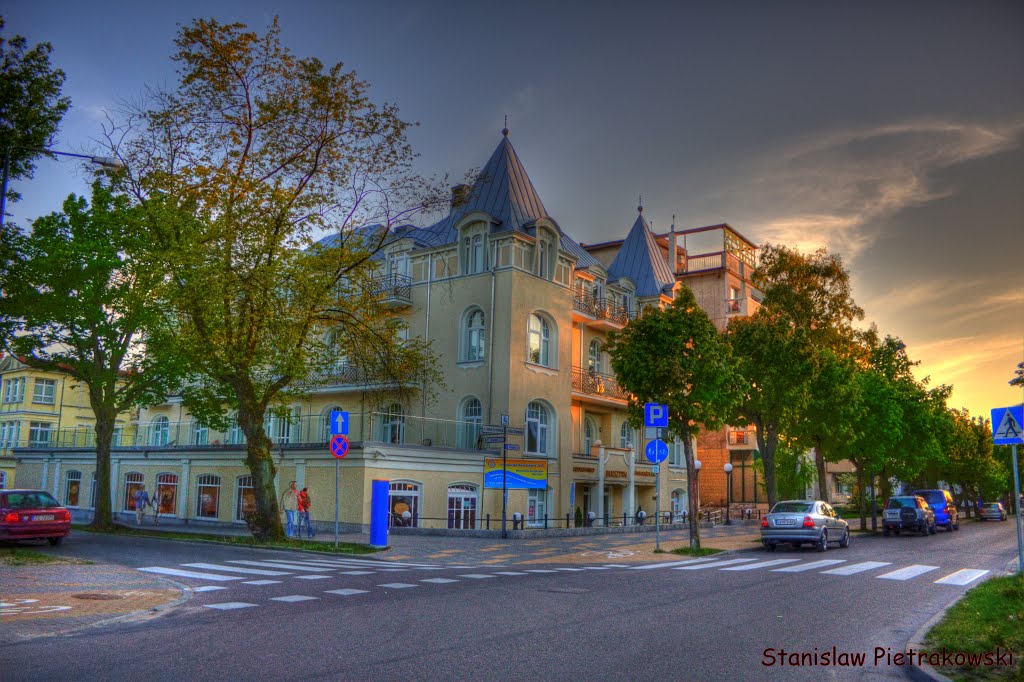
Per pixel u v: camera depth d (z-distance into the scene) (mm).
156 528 31703
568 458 37031
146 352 29797
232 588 12531
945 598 12438
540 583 13906
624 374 23172
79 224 29172
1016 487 15109
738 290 56812
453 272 36656
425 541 24797
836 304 42812
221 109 21781
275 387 23094
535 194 38094
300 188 22328
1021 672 6977
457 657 7598
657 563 18891
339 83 21828
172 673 6879
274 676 6793
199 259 20656
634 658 7680
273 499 22875
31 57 23500
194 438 38094
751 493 54125
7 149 19625
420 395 36531
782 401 29734
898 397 40844
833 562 19125
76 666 7129
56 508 21297
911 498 36031
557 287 37375
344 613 10141
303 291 21688
